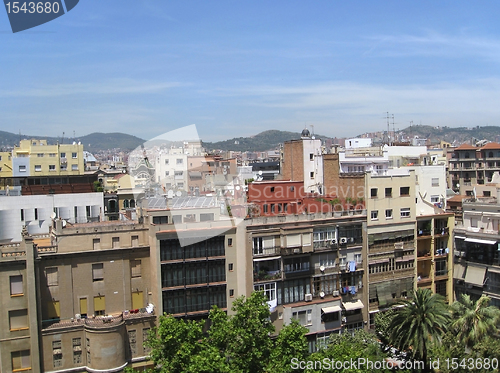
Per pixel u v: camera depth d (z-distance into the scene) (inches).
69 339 1903.3
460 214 3203.7
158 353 1649.9
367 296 2484.0
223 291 2146.9
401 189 2613.2
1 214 2303.2
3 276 1820.9
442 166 3272.6
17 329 1838.1
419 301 1909.4
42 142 4197.8
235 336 1715.1
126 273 2063.2
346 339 2118.6
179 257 2062.0
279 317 2263.8
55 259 1942.7
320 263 2370.8
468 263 2659.9
